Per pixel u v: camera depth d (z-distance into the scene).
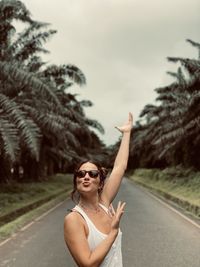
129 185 53.25
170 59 31.03
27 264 8.81
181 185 33.62
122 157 3.23
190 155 37.34
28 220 16.09
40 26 24.12
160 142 39.00
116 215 2.65
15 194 23.89
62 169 76.00
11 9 21.94
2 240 11.82
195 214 18.55
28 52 24.52
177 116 36.81
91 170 2.84
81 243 2.62
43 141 32.56
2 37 22.91
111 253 2.70
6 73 21.11
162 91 45.94
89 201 2.87
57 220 16.22
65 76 28.00
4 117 21.00
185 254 9.83
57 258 9.38
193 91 31.22
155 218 17.06
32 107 24.75
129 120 3.41
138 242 11.45
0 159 25.88
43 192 28.56
